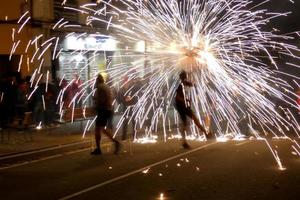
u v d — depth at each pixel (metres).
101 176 13.15
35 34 26.47
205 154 16.50
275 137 20.89
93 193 11.29
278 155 16.16
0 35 25.14
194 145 18.69
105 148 18.27
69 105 25.42
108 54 31.34
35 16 26.55
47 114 23.56
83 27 29.36
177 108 17.80
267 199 10.49
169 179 12.65
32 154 16.92
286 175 12.97
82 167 14.46
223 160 15.29
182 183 12.16
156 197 10.81
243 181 12.28
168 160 15.41
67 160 15.70
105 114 16.66
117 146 16.83
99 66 30.80
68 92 25.94
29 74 26.03
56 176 13.24
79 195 11.12
